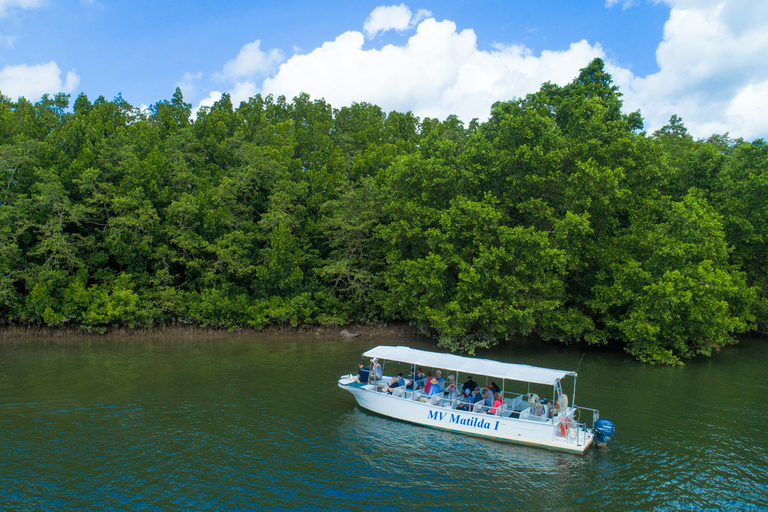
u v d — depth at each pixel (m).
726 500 14.28
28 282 36.91
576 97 38.44
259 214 45.66
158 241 41.91
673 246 32.75
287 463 16.23
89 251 41.19
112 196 40.47
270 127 53.41
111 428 18.97
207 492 14.22
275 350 34.66
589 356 34.62
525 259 32.94
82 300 36.78
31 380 25.58
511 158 34.56
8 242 37.00
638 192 37.12
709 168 42.41
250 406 21.88
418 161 37.03
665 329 33.22
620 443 18.38
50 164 40.34
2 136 42.88
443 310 34.56
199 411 21.06
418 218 36.47
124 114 58.22
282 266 42.16
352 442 18.16
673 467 16.36
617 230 37.78
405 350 22.77
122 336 38.44
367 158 50.22
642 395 24.64
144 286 41.25
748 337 44.09
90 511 13.13
